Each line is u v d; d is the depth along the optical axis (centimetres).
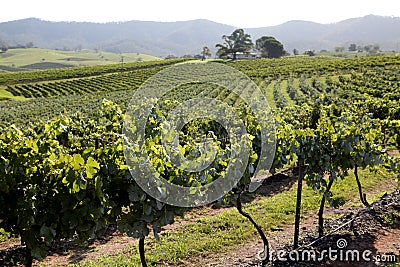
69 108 3547
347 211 740
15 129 478
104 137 678
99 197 365
